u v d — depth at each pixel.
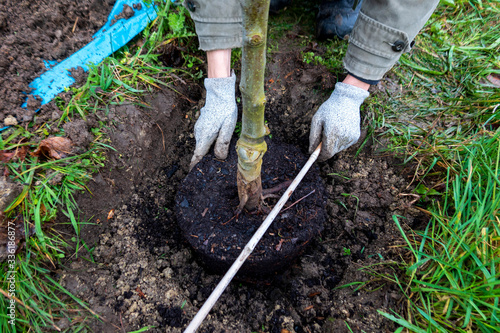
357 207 1.54
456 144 1.50
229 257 1.24
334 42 1.91
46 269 1.20
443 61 1.85
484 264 1.08
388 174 1.57
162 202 1.59
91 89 1.49
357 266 1.37
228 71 1.54
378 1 1.23
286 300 1.36
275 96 1.80
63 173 1.30
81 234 1.36
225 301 1.35
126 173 1.52
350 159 1.66
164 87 1.69
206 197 1.37
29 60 1.51
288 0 2.07
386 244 1.41
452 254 1.18
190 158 1.68
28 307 1.07
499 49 1.85
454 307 1.11
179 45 1.80
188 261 1.46
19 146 1.30
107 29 1.67
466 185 1.30
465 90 1.75
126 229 1.47
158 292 1.32
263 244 1.25
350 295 1.29
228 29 1.36
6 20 1.54
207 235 1.28
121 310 1.25
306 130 1.74
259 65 0.69
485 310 1.04
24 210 1.21
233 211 1.34
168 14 1.73
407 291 1.21
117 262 1.39
